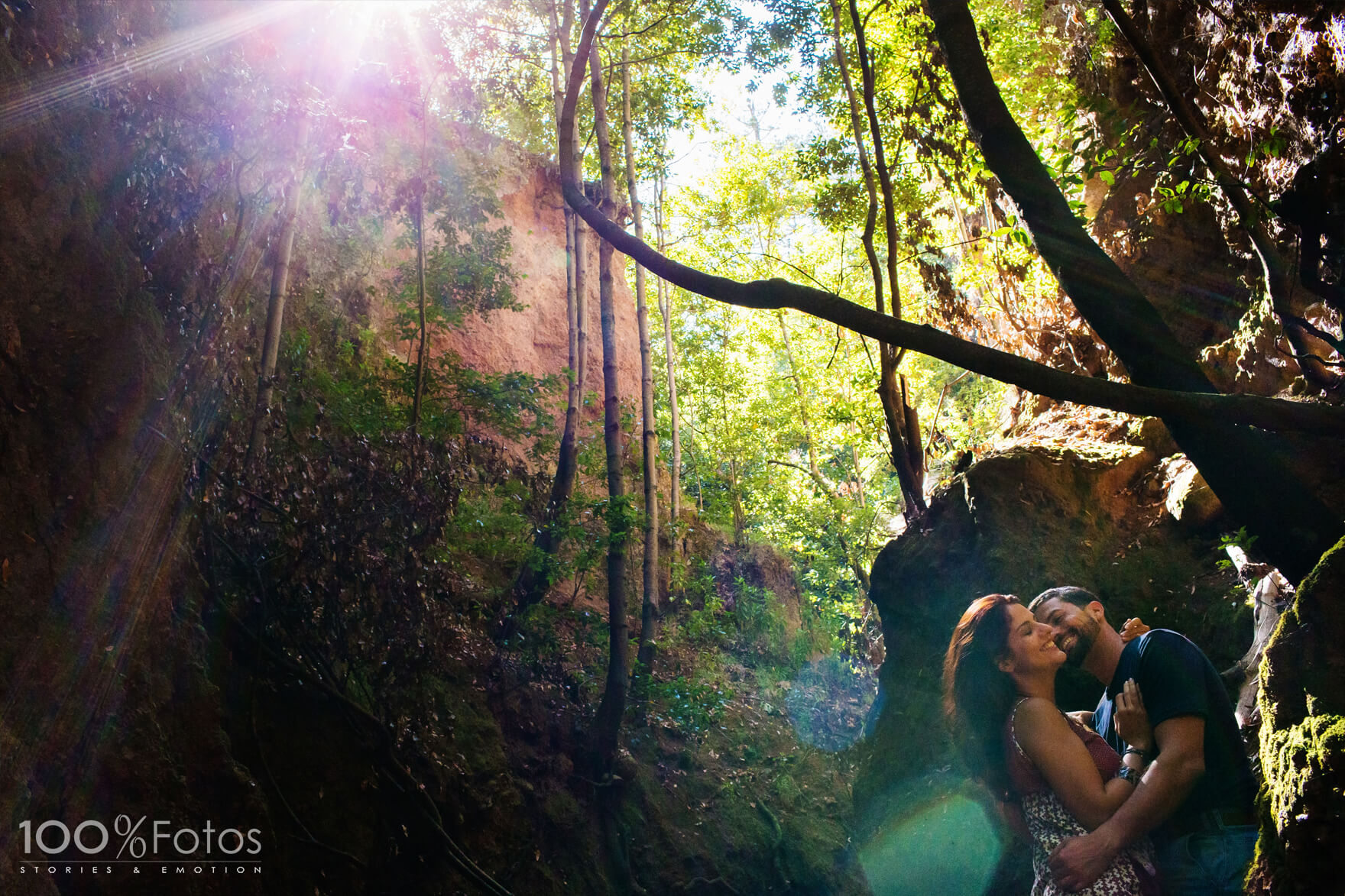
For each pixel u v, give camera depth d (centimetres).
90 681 521
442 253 1146
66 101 570
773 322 1948
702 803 1199
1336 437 350
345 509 778
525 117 1484
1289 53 662
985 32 1079
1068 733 266
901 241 1297
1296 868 277
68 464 528
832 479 2234
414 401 1019
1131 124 952
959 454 905
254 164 801
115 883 510
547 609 1250
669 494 1897
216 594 691
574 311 1449
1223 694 279
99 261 574
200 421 694
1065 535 775
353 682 837
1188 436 432
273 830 680
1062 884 250
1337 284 537
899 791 762
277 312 835
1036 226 441
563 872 999
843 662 1877
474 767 941
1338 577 334
